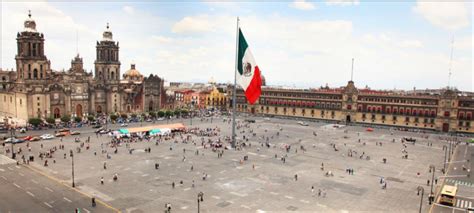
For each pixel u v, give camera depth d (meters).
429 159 103.12
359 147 119.31
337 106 192.62
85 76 180.50
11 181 72.75
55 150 101.31
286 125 173.00
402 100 173.25
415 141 133.50
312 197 67.56
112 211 58.28
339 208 62.22
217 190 70.25
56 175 77.38
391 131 161.25
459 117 159.00
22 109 153.38
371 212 60.78
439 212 61.59
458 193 72.38
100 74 189.50
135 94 197.12
